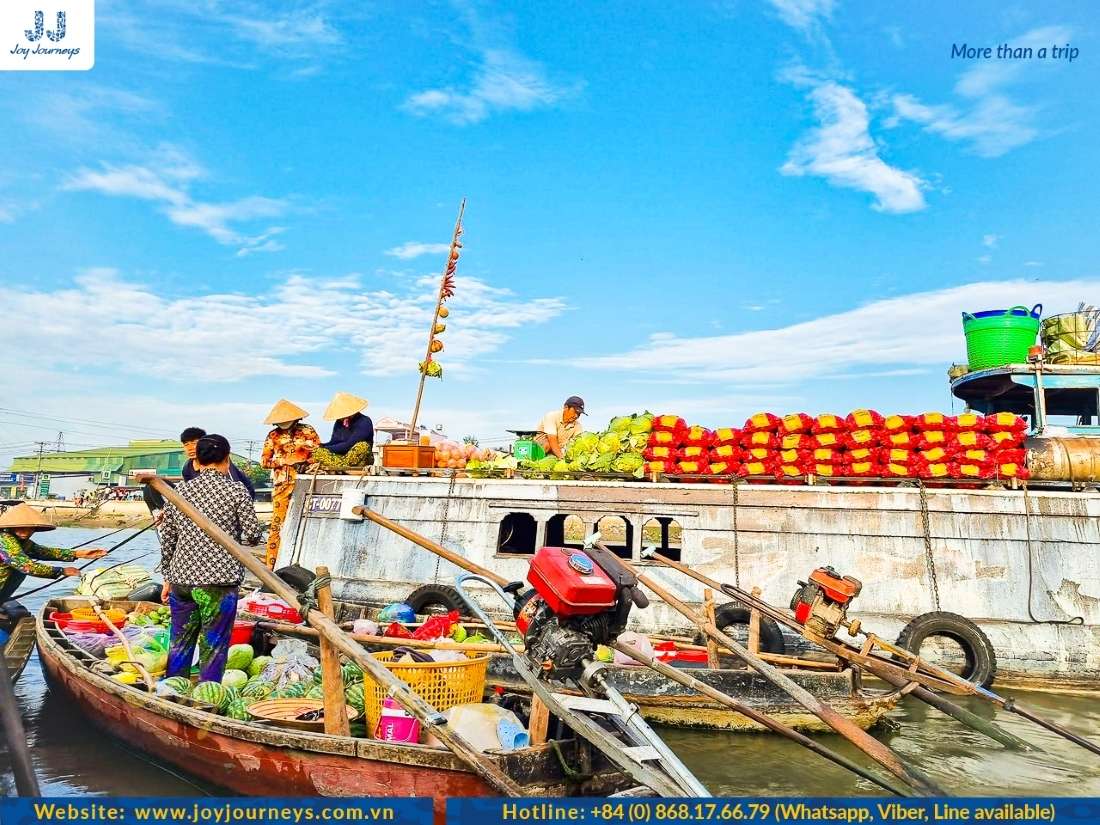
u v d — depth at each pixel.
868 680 9.13
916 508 9.36
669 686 7.43
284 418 11.56
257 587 11.05
